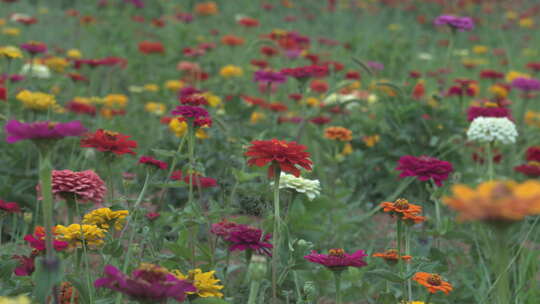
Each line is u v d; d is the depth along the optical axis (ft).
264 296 9.33
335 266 7.28
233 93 20.70
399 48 33.01
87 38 34.04
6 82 16.85
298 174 7.57
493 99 19.63
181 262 9.07
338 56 30.04
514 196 3.63
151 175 9.14
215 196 14.79
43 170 5.54
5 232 12.40
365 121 19.75
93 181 8.77
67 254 7.89
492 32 46.16
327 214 13.78
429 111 18.60
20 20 25.68
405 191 17.01
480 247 11.48
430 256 10.74
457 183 11.81
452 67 31.86
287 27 42.78
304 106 16.28
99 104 17.63
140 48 25.90
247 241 8.28
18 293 7.61
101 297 7.74
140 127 21.06
